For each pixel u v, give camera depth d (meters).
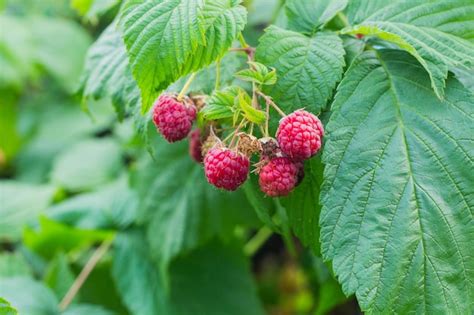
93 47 0.66
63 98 1.15
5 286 0.76
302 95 0.56
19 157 1.11
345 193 0.55
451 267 0.54
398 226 0.54
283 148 0.54
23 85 1.16
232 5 0.56
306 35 0.59
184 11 0.55
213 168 0.55
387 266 0.54
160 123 0.57
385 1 0.58
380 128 0.55
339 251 0.54
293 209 0.59
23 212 0.84
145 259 0.78
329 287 0.71
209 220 0.74
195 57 0.55
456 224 0.54
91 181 0.94
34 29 1.13
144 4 0.56
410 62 0.57
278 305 1.02
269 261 1.09
